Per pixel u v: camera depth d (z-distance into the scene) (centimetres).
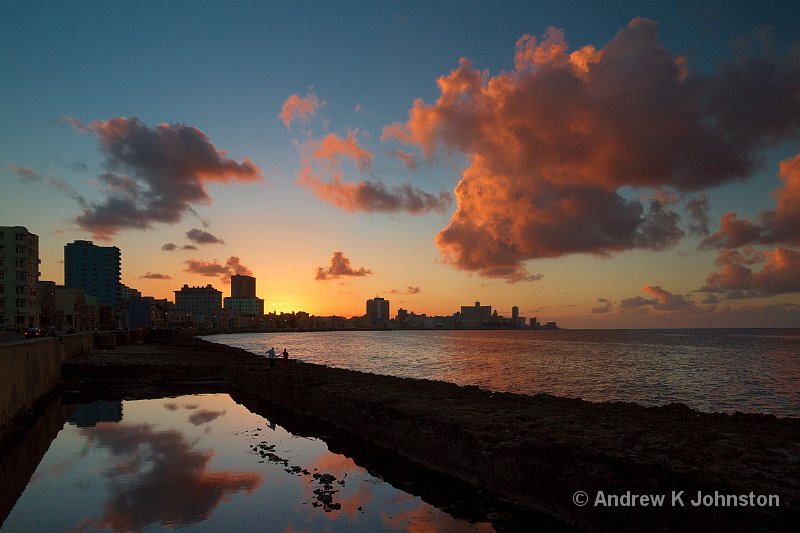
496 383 4475
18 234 10188
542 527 1118
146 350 7294
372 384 2741
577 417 1611
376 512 1203
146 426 2333
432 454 1576
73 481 1452
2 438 2028
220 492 1345
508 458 1284
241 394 3606
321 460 1692
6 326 9444
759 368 6091
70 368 4375
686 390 4006
